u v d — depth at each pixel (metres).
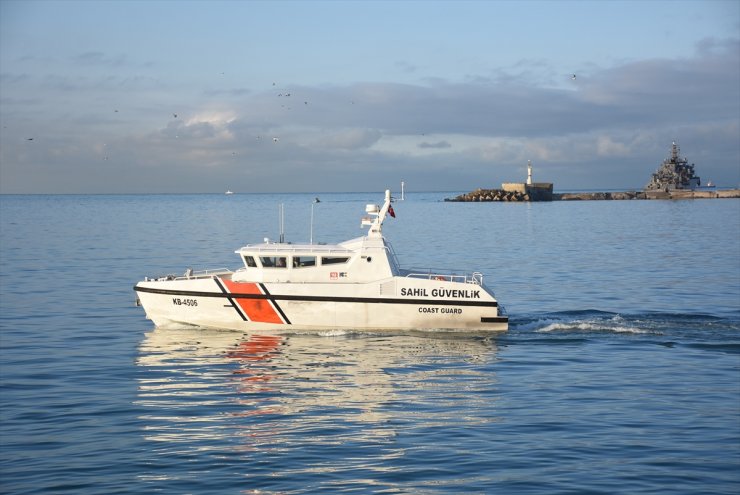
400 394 18.38
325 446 14.79
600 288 36.12
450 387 19.02
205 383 19.38
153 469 13.63
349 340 24.38
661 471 13.48
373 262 25.44
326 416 16.67
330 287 25.09
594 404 17.48
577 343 24.03
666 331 25.61
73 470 13.56
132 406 17.36
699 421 16.16
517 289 35.81
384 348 23.28
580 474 13.36
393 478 13.23
